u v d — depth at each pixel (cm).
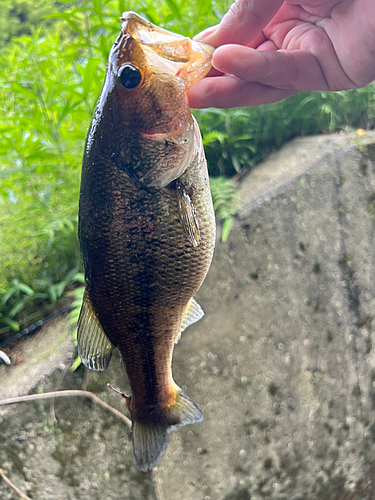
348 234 53
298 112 63
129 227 25
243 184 59
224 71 31
